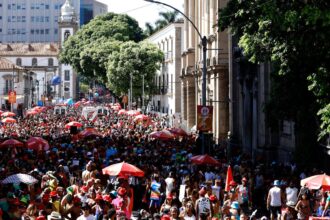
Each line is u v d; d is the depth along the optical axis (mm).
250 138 42188
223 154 37656
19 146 33875
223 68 51125
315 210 21125
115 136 46281
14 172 24156
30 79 121562
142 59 84500
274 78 24750
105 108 85750
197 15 63938
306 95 24344
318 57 20562
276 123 26516
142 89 83750
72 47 106688
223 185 25312
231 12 22344
